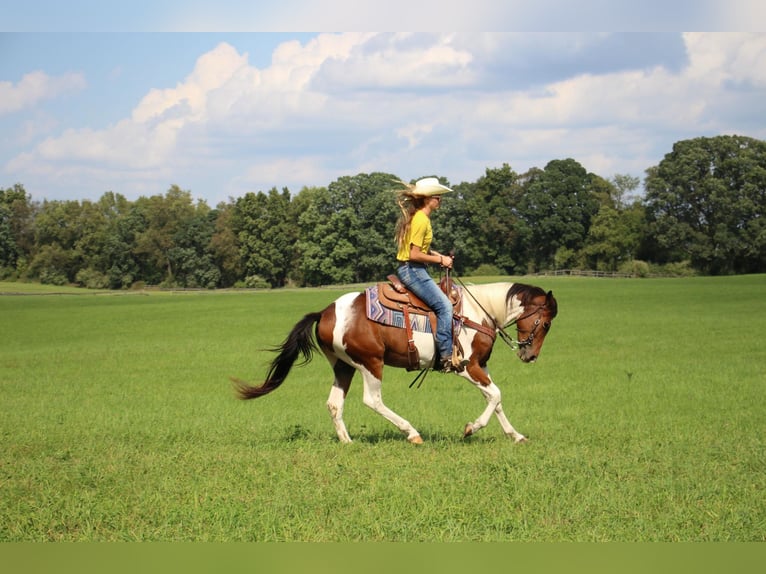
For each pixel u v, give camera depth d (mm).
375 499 7688
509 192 121438
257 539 6797
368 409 15234
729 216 106062
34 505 7508
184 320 45969
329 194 115000
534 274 112000
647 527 6992
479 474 8508
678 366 21641
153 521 7168
